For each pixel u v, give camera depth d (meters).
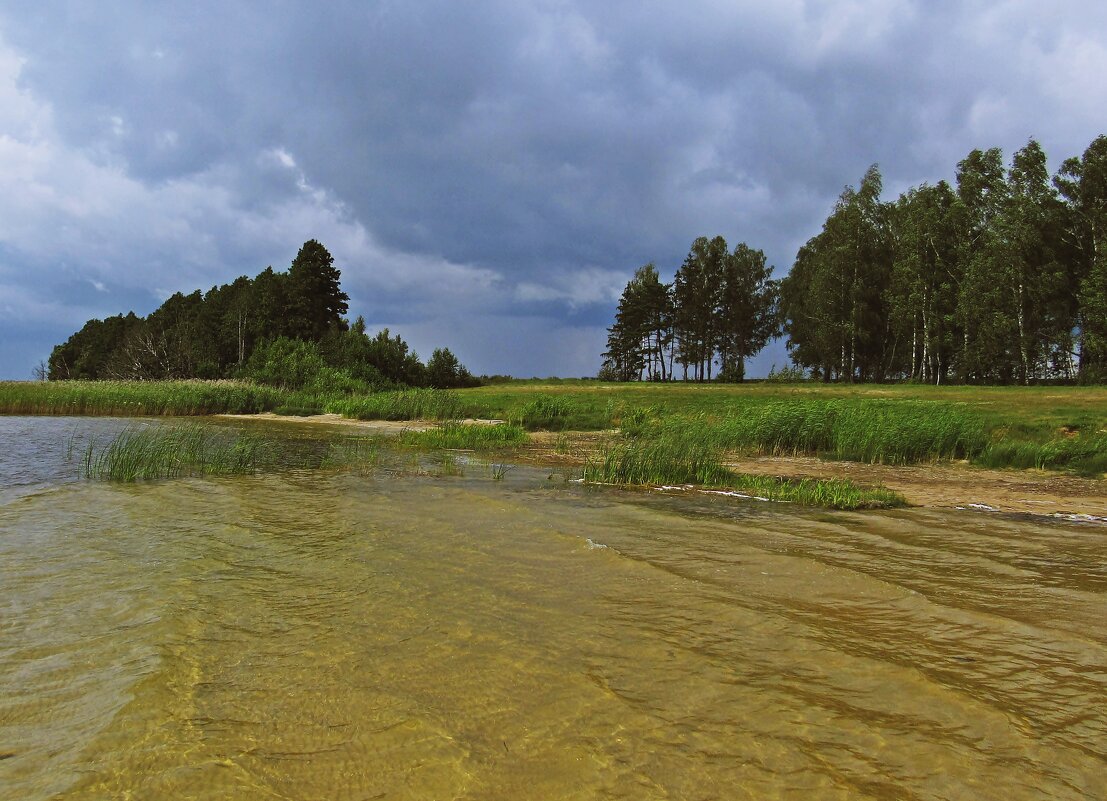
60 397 30.64
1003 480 13.12
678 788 2.92
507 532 7.70
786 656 4.37
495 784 2.93
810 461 16.08
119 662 4.06
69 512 8.48
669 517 8.95
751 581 6.00
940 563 6.77
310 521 8.15
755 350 79.38
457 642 4.46
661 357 87.50
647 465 12.61
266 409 35.75
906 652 4.48
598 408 28.81
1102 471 13.80
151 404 32.09
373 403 31.94
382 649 4.32
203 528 7.68
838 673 4.12
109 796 2.79
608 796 2.86
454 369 58.09
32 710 3.48
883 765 3.14
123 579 5.69
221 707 3.55
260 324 66.50
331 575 5.89
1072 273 43.91
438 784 2.92
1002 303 42.31
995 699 3.82
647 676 4.02
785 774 3.04
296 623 4.75
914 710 3.68
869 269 52.75
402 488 10.82
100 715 3.45
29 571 5.89
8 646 4.29
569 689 3.83
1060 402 25.31
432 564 6.30
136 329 80.06
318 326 68.06
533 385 58.97
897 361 56.94
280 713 3.50
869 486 12.01
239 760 3.07
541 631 4.69
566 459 15.94
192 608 5.01
